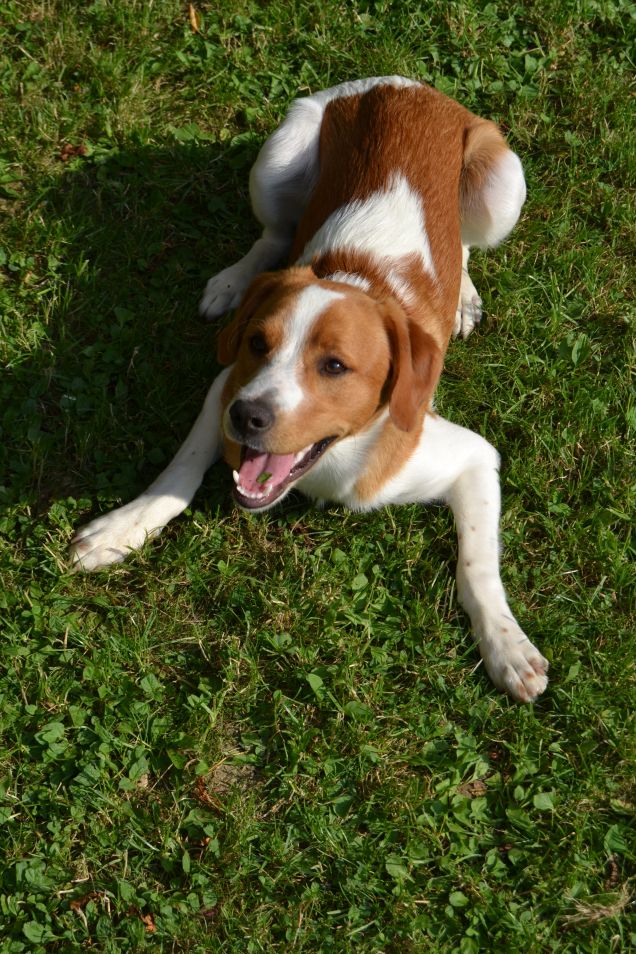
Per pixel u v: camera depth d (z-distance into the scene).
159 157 2.23
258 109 2.29
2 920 1.74
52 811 1.79
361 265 1.92
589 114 2.34
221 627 1.92
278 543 1.98
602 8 2.42
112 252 2.15
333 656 1.92
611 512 2.02
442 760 1.86
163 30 2.33
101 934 1.74
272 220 2.15
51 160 2.21
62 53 2.28
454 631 1.93
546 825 1.83
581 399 2.10
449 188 2.03
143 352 2.08
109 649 1.88
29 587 1.91
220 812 1.82
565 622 1.95
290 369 1.79
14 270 2.12
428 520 2.02
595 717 1.88
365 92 2.10
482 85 2.35
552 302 2.17
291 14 2.36
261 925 1.76
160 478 1.95
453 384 2.10
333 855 1.80
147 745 1.84
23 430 2.01
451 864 1.80
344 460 1.90
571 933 1.78
